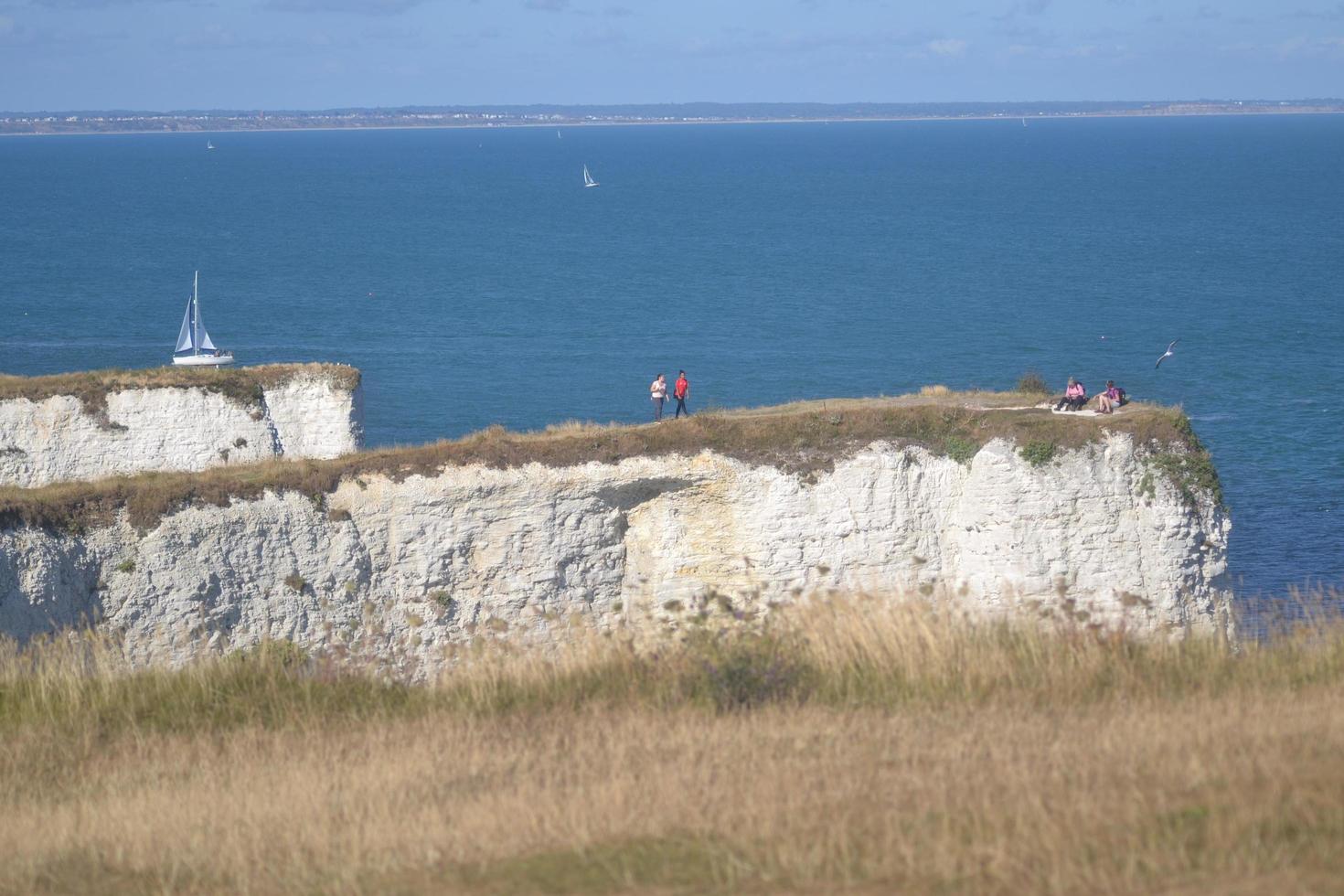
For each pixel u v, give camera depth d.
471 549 91.69
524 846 28.41
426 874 27.30
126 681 46.28
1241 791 26.91
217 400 120.38
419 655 89.56
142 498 86.50
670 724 37.66
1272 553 121.25
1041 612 48.28
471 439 95.81
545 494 91.75
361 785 33.91
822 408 98.44
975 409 95.31
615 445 92.75
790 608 48.50
